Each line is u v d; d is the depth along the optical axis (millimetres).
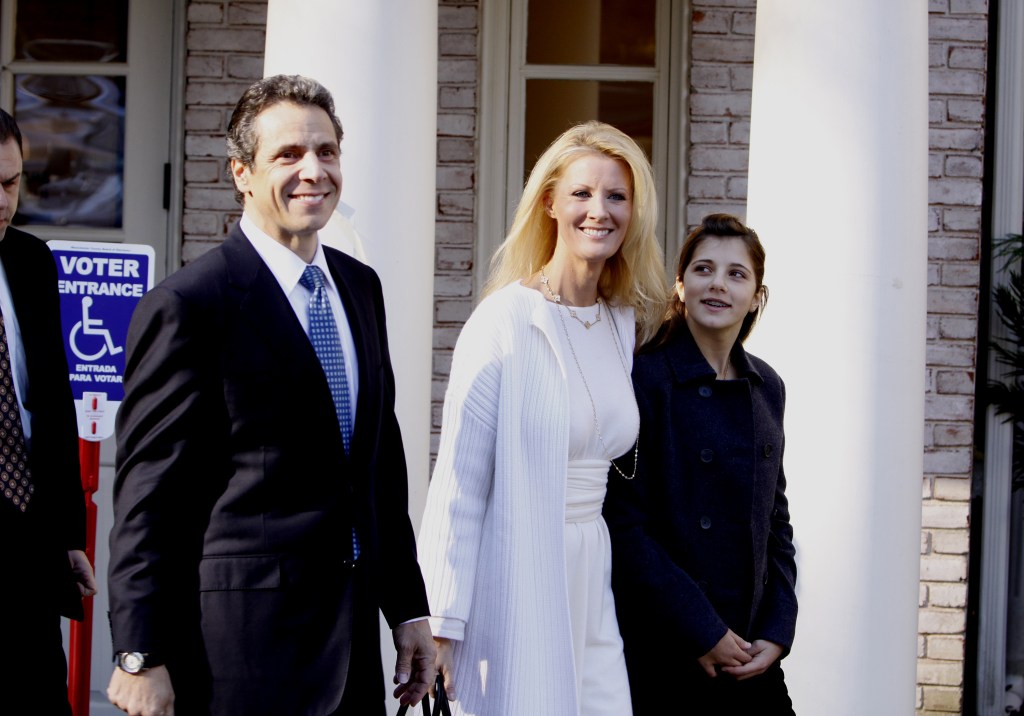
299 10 7988
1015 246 12391
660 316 7062
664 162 12602
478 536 6301
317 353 5613
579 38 12617
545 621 6168
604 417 6539
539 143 12617
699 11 12203
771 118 8180
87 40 12422
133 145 12297
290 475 5402
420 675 6113
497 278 6977
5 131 6457
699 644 6559
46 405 6906
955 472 12078
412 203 8109
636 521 6742
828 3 8000
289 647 5344
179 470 5227
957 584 12117
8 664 6363
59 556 6848
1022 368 12375
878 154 7945
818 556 7973
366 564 5676
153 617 5133
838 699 7973
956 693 12133
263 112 5617
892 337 7980
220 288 5406
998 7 12438
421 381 8328
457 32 12367
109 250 8109
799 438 8016
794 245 8023
